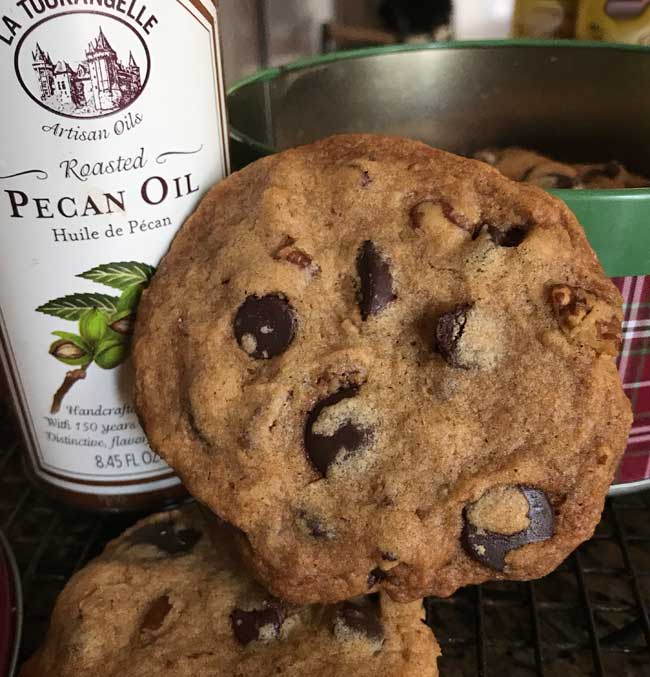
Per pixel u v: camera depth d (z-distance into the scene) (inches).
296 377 7.8
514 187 8.1
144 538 9.0
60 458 9.7
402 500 7.5
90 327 8.8
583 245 8.0
